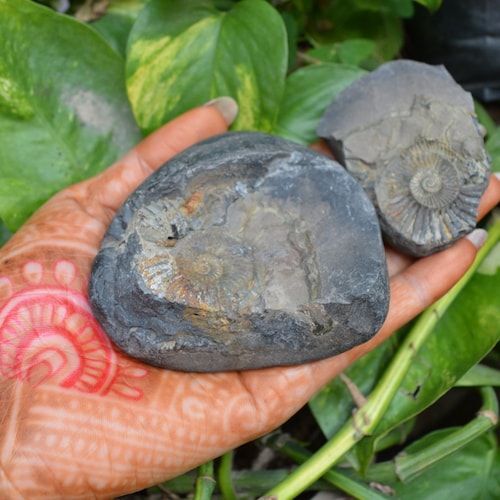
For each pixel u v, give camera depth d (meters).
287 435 0.31
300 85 0.32
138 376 0.25
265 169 0.26
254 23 0.30
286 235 0.26
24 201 0.30
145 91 0.30
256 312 0.25
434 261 0.29
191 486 0.30
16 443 0.22
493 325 0.30
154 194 0.26
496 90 0.35
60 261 0.26
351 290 0.25
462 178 0.29
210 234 0.26
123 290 0.25
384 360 0.31
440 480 0.31
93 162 0.31
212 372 0.26
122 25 0.33
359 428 0.28
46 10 0.29
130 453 0.23
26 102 0.30
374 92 0.30
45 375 0.23
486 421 0.30
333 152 0.30
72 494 0.23
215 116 0.29
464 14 0.34
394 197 0.29
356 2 0.35
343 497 0.31
